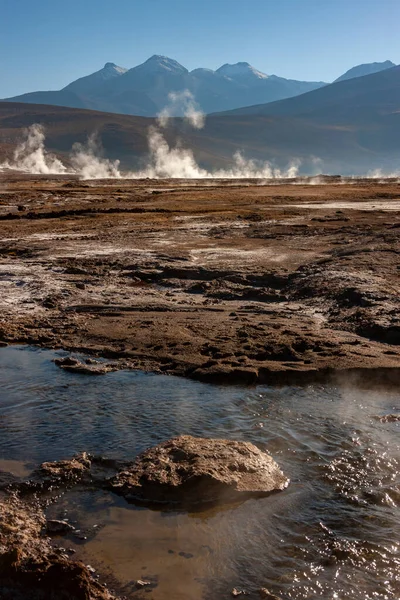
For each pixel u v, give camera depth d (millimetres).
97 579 5246
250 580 5281
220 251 21344
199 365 10125
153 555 5551
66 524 5926
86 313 13828
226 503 6316
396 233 23453
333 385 9531
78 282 17188
